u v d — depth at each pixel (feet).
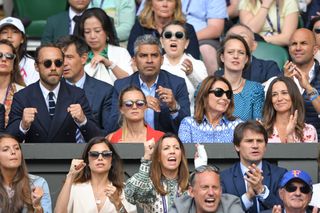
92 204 113.19
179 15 144.05
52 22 150.71
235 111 127.75
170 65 136.05
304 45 134.92
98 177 114.11
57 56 122.93
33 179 114.73
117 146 118.73
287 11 152.35
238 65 128.36
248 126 113.19
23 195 111.04
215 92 120.88
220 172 113.80
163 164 110.52
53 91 123.24
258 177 109.09
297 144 119.44
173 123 125.08
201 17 152.05
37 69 123.44
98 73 136.15
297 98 122.01
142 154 118.73
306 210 109.81
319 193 113.09
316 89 133.59
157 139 120.26
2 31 136.67
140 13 145.28
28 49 156.66
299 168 119.55
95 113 128.67
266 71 137.80
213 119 121.60
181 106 127.34
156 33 144.15
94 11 139.13
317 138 125.80
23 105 122.62
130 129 120.88
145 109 121.39
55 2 160.15
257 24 152.35
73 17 150.10
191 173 112.16
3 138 111.45
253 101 128.26
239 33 139.54
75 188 113.70
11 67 127.65
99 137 114.93
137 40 128.47
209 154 119.03
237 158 119.03
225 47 129.29
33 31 158.10
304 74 127.85
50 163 119.96
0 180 111.04
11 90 128.16
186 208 106.93
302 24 157.58
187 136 121.29
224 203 107.04
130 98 119.96
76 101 123.44
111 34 140.05
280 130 122.11
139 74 129.39
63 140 122.62
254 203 110.52
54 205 119.85
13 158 110.83
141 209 115.34
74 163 111.24
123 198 113.39
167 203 110.42
